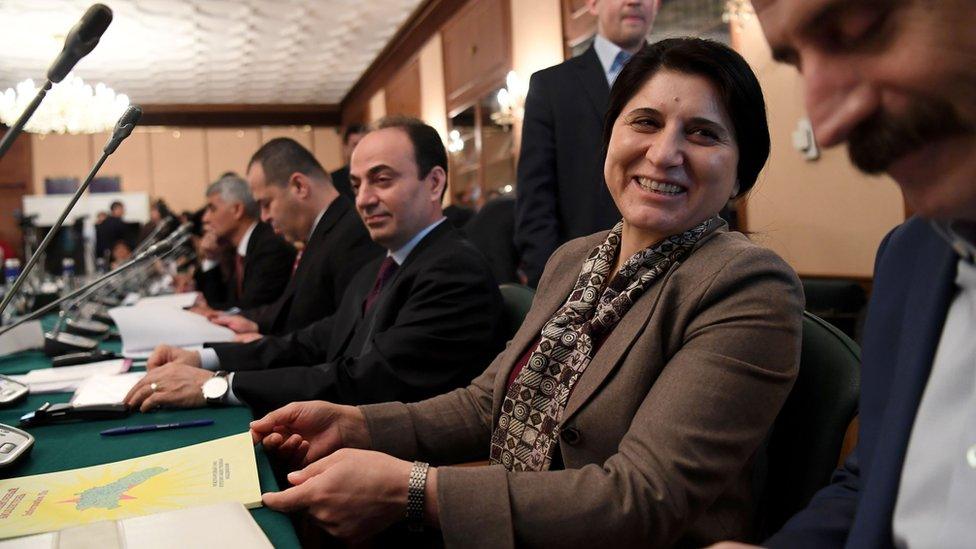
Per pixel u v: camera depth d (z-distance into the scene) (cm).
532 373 107
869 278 303
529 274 220
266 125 1183
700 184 100
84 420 130
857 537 60
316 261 271
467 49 670
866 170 42
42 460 105
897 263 69
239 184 416
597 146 216
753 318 89
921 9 36
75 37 88
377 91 995
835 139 41
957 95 36
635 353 96
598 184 214
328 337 217
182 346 228
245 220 415
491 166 648
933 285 62
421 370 162
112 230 1010
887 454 60
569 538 83
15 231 1133
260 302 371
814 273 329
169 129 1192
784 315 90
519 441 107
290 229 295
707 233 103
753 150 104
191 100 1120
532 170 223
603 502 84
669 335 95
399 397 160
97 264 865
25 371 198
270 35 803
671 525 83
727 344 88
